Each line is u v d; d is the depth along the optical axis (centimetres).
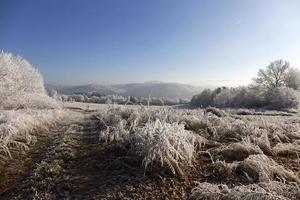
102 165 635
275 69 5091
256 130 959
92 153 739
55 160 672
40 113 1531
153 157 582
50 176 582
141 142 658
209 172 582
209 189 467
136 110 1331
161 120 1093
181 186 522
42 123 1328
